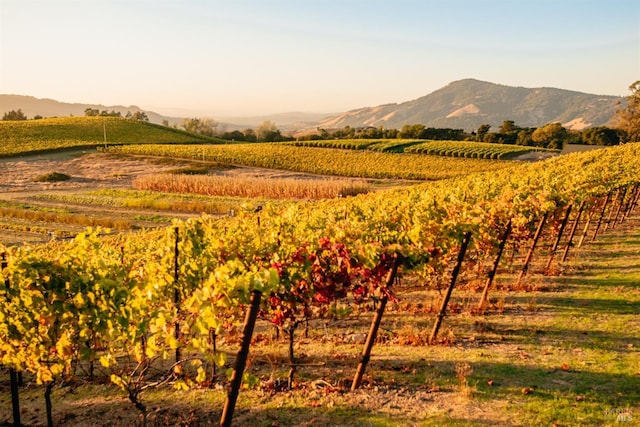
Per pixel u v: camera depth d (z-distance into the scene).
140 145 93.81
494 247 11.64
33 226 33.88
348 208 13.40
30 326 6.20
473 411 6.46
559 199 13.44
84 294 6.09
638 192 26.02
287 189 50.81
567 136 114.06
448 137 129.00
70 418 6.89
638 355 8.00
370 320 10.63
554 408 6.44
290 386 7.43
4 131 98.88
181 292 8.01
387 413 6.50
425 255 8.50
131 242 15.08
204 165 75.94
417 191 20.20
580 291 11.85
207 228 8.47
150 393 7.55
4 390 8.35
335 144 98.19
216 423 6.48
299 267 7.37
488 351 8.49
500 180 21.09
